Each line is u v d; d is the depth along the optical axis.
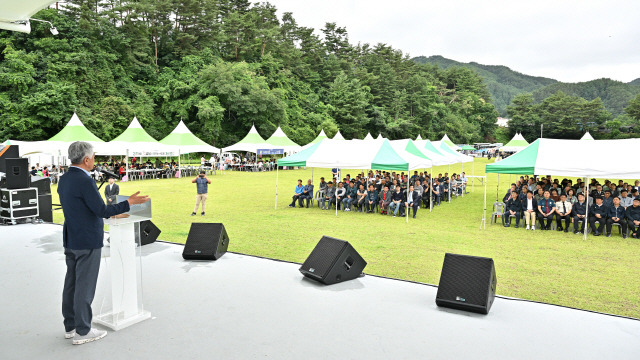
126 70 49.03
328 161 14.58
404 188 16.02
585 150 11.62
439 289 4.34
